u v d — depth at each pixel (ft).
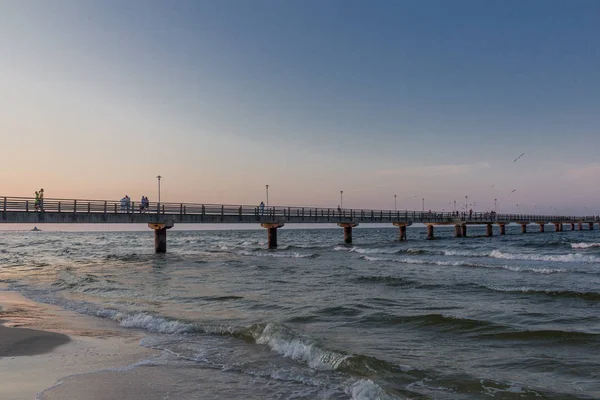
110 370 27.81
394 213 201.77
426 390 23.88
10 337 36.27
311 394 23.79
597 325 38.63
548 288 59.41
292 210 157.99
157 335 37.37
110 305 52.95
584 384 24.52
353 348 32.35
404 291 60.64
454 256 119.34
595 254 115.75
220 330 37.78
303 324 41.01
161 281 75.05
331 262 108.27
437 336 36.09
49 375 26.71
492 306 48.24
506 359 29.45
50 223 101.65
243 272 88.12
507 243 171.01
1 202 92.68
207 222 134.10
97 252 177.37
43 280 82.64
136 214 118.11
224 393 23.94
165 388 24.64
